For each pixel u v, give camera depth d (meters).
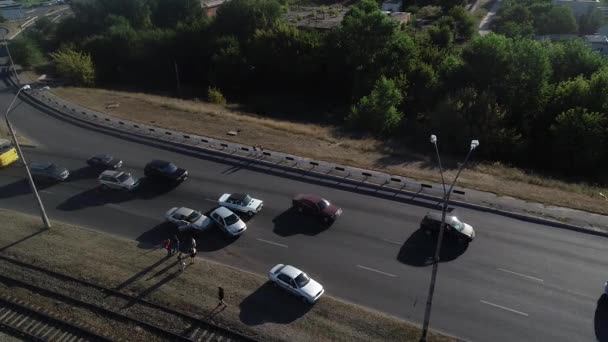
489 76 55.91
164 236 34.12
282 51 75.31
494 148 49.03
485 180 41.22
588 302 27.25
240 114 60.44
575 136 46.09
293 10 108.31
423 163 44.66
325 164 43.97
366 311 26.53
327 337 24.64
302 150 47.41
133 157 46.81
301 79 76.00
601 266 30.28
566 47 59.62
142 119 56.31
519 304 27.20
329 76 73.81
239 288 28.31
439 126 50.31
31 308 27.11
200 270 30.03
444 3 114.50
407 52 68.81
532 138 51.34
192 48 84.38
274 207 37.59
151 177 41.72
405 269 30.28
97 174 43.72
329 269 30.39
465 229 32.56
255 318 25.94
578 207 36.50
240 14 82.62
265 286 28.53
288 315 26.20
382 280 29.31
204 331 25.08
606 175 45.00
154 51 85.38
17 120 56.47
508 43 56.12
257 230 34.62
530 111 52.84
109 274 29.66
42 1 163.88
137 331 25.31
